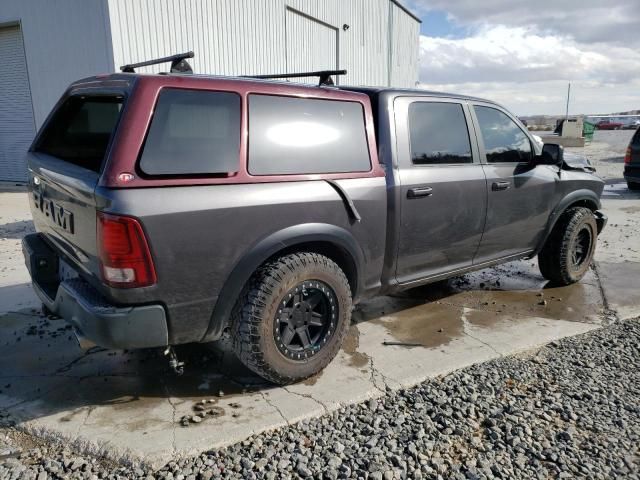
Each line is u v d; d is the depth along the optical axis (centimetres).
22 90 1170
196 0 1108
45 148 370
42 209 336
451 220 397
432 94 396
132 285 254
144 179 252
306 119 315
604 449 262
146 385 318
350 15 1880
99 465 246
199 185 268
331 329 326
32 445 261
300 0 1527
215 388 315
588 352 373
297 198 301
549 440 269
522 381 330
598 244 708
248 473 241
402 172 361
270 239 291
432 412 294
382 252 358
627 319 438
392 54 2348
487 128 436
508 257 470
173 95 266
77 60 1011
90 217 258
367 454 256
